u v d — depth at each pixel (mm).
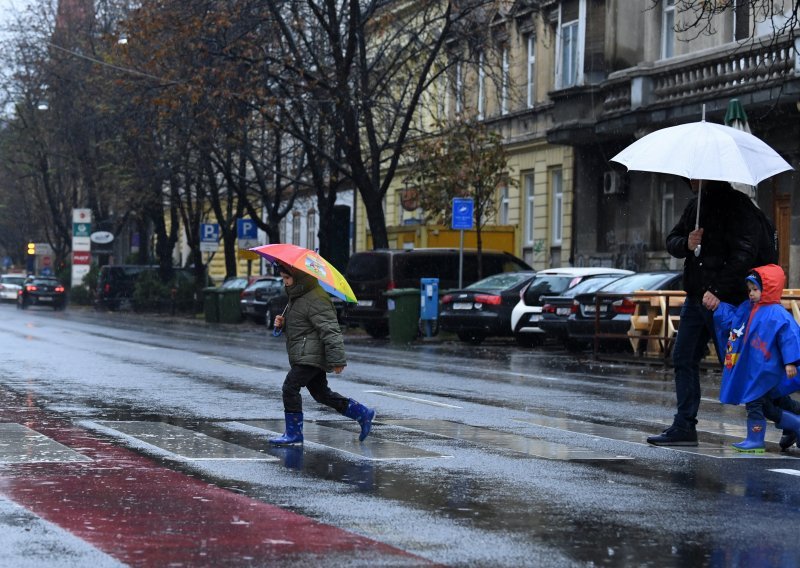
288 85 39188
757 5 32312
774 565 6984
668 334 24484
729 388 11836
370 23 40531
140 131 48531
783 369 11688
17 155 83000
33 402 16484
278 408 15898
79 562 6828
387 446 12164
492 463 11000
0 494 9055
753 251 11641
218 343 32906
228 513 8406
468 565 6895
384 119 41938
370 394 17984
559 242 44750
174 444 12156
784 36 30391
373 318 36500
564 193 43875
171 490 9352
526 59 47844
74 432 13078
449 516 8391
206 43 37781
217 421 14336
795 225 31688
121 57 40906
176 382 19906
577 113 39562
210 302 51469
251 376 21219
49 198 78500
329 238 45125
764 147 12000
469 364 25156
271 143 51156
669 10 37625
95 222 73750
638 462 11117
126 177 55844
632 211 39625
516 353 29375
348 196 63562
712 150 11641
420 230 44688
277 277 46438
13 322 47062
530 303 31188
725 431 13641
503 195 49344
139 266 67375
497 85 41625
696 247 11797
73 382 19797
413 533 7781
